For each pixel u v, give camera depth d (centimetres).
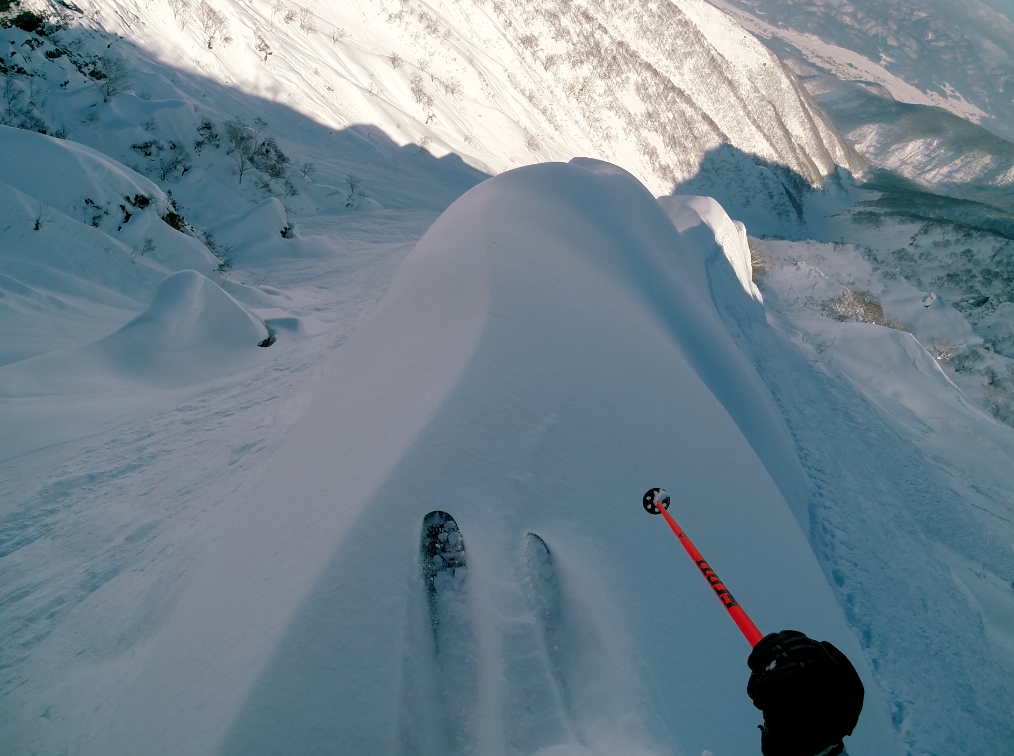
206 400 1234
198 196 3838
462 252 1228
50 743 453
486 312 874
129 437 1020
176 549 698
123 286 1916
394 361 865
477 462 564
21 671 530
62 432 988
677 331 1501
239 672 395
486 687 391
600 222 1833
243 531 611
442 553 462
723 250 3027
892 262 10244
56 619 596
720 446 862
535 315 930
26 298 1466
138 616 595
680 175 16425
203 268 2314
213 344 1504
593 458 644
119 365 1312
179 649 481
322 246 3412
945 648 926
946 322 4006
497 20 15362
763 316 2762
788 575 701
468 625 428
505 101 12212
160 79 4822
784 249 4850
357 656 395
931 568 1176
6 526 733
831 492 1373
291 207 4369
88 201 2147
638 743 349
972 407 2505
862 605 978
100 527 757
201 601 532
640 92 16938
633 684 400
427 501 510
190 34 6056
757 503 789
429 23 11631
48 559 688
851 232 15312
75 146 2294
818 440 1664
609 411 752
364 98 7800
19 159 2086
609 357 909
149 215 2302
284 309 2247
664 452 736
